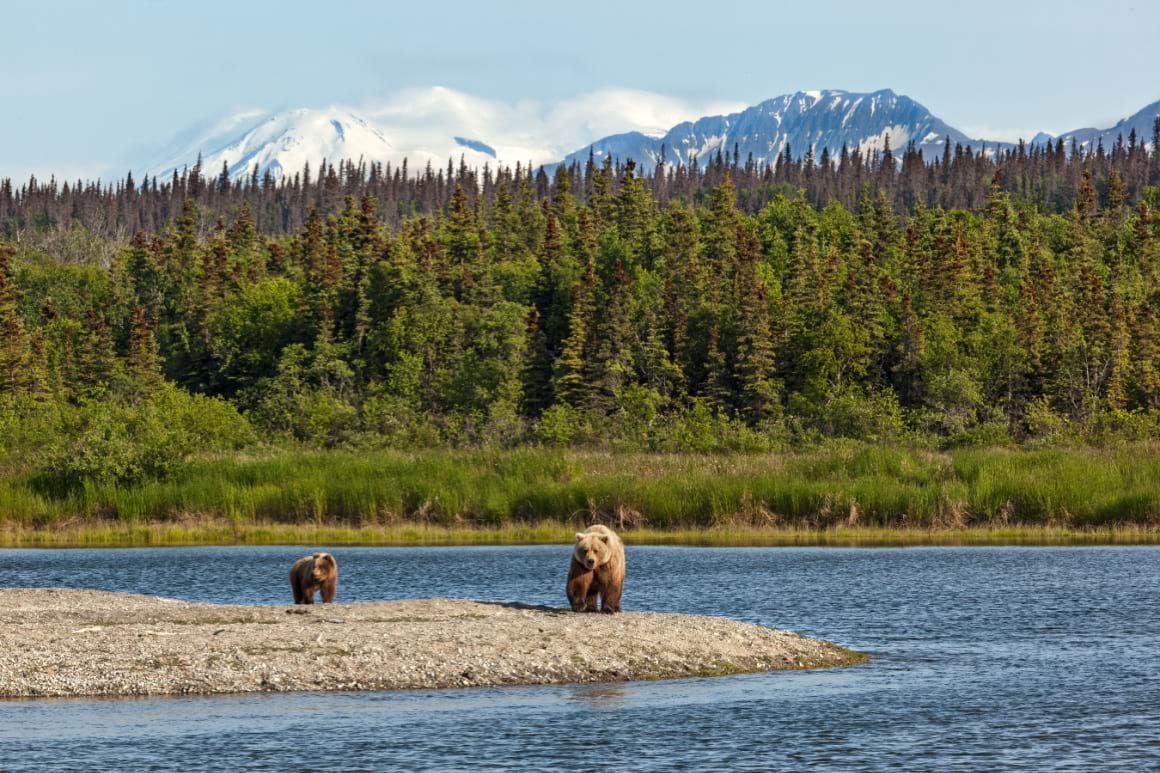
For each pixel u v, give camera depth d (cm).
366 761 6103
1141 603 11344
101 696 7400
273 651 8169
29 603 10325
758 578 13175
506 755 6212
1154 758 6169
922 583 12738
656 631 8888
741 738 6538
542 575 13462
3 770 5919
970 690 7675
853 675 8144
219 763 6056
